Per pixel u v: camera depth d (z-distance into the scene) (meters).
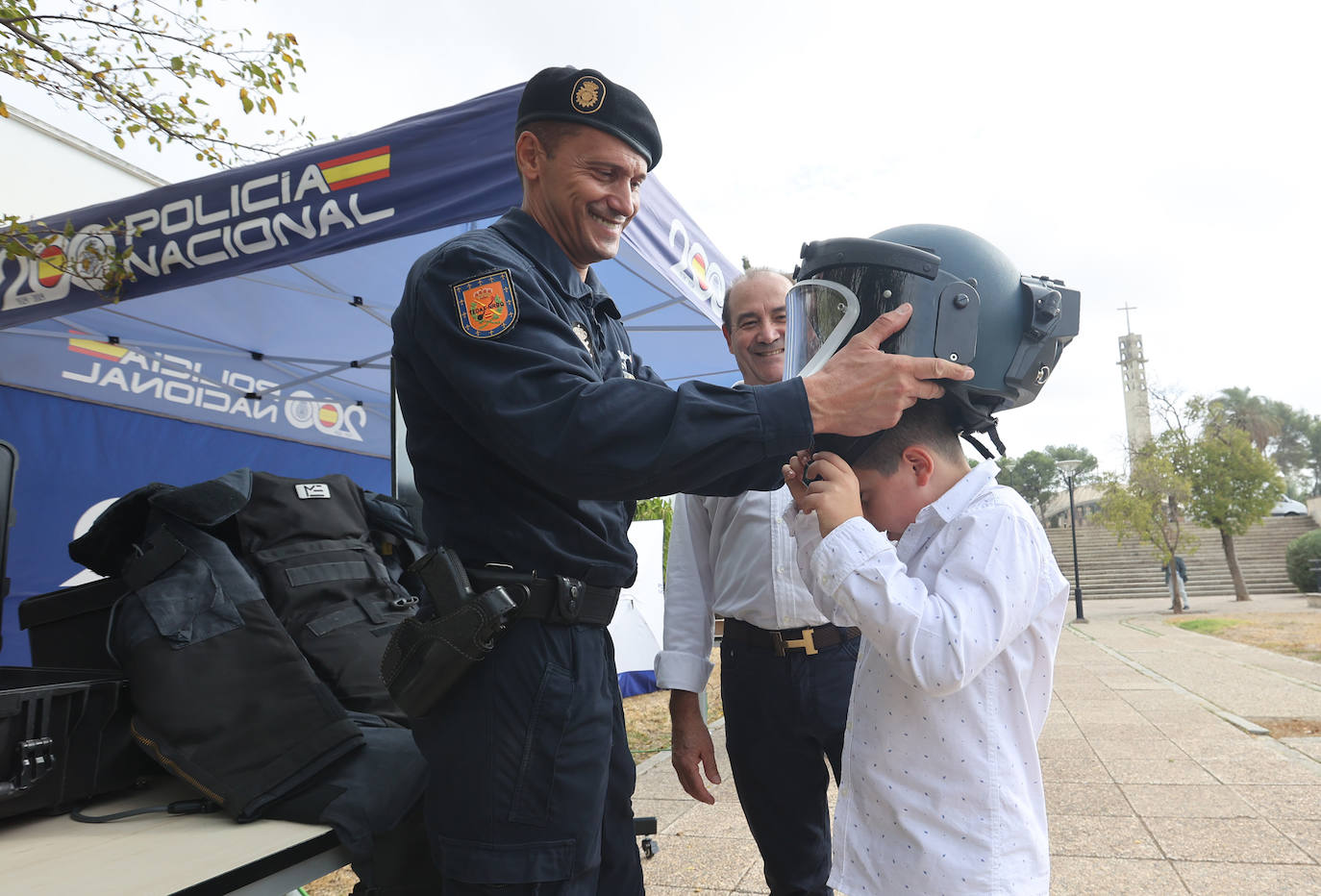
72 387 5.77
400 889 1.56
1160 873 3.04
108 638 1.68
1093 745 5.34
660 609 7.67
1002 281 1.24
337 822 1.41
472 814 1.21
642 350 5.98
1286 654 10.95
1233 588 28.78
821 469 1.28
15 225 3.24
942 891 1.21
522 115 1.53
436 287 1.28
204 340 5.98
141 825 1.46
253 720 1.56
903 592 1.17
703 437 1.09
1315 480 78.38
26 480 5.48
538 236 1.48
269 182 3.15
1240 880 2.96
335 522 2.14
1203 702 7.03
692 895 2.86
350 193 3.05
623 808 1.52
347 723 1.59
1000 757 1.23
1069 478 20.28
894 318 1.17
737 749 2.12
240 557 2.01
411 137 2.98
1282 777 4.42
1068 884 2.97
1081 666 9.85
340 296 5.08
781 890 2.07
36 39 2.96
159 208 3.30
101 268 3.32
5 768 1.41
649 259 3.12
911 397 1.15
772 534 2.04
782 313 2.36
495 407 1.16
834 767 2.08
